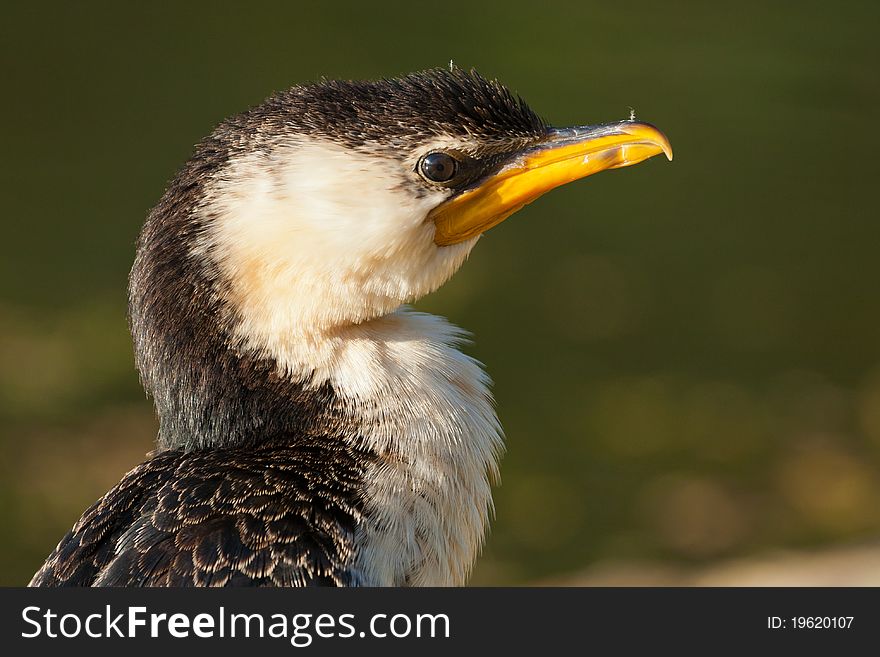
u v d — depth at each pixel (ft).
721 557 44.04
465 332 23.68
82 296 58.59
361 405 21.25
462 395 22.35
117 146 71.97
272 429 21.38
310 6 92.84
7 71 79.05
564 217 70.95
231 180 21.18
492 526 46.85
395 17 91.61
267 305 21.13
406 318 22.93
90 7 90.33
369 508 20.17
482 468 22.15
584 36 89.10
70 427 49.01
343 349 21.49
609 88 80.89
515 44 87.30
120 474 46.65
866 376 57.41
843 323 61.72
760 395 56.03
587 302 62.59
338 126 21.39
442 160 21.90
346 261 21.12
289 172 21.04
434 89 22.49
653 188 74.28
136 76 79.97
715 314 62.44
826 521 47.06
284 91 22.82
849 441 52.44
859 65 85.51
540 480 49.78
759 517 47.26
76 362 53.47
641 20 93.04
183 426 21.90
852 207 71.67
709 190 73.82
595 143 23.16
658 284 64.44
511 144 22.80
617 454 51.47
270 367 21.30
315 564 19.25
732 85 82.84
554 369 57.11
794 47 88.58
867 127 78.84
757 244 68.69
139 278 21.98
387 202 21.35
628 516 47.57
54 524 43.70
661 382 56.44
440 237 22.59
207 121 74.95
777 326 61.21
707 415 54.39
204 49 84.17
